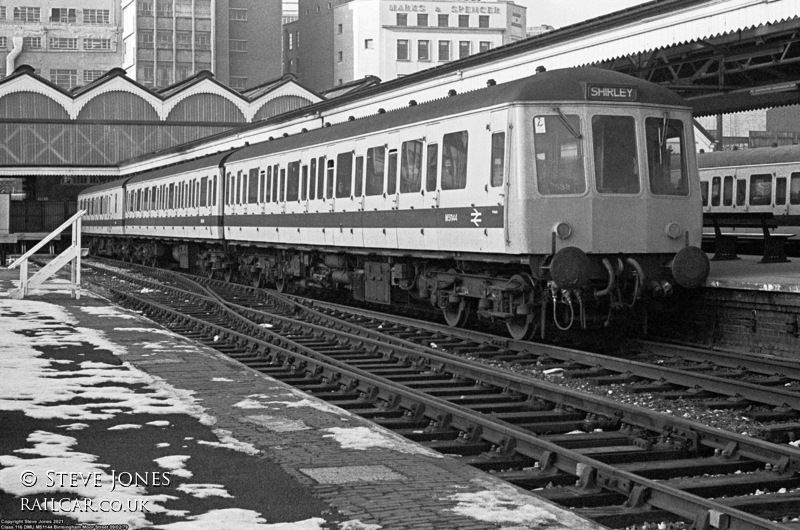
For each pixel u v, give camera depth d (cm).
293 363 1304
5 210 3700
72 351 1341
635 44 1720
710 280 1448
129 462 720
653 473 746
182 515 588
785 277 1460
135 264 4259
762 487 712
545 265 1394
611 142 1407
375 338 1599
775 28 1572
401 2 9950
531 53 1997
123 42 10831
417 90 2508
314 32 10581
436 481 666
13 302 2169
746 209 2909
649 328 1634
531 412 981
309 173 2228
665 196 1433
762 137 6384
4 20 10138
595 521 604
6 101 5666
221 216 2950
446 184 1589
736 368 1245
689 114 1457
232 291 2748
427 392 1095
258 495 632
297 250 2450
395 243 1786
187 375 1137
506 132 1406
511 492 639
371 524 569
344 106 3045
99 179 6438
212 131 5934
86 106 5762
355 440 795
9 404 942
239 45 10581
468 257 1555
